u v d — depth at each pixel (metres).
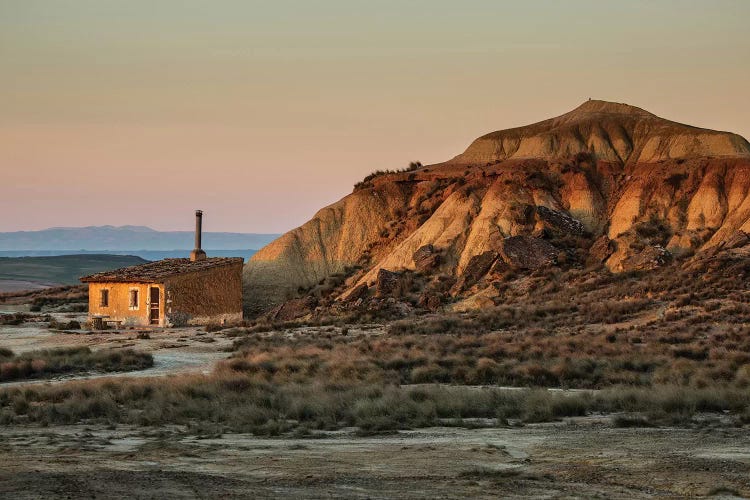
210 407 28.05
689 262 63.69
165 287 61.94
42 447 21.03
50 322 64.44
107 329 60.59
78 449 20.61
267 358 42.12
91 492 15.28
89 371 41.16
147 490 15.59
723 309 51.81
